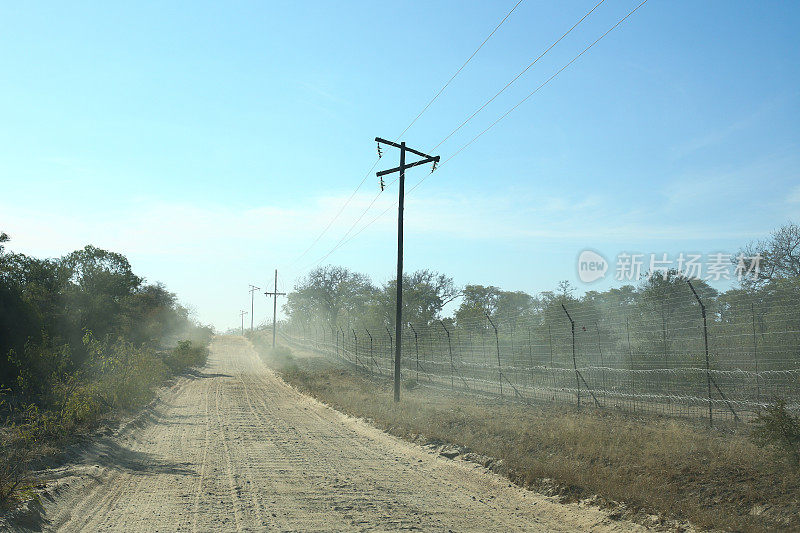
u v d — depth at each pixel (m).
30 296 24.55
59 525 7.48
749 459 9.43
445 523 7.91
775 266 25.52
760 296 16.97
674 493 8.52
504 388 25.72
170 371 41.53
